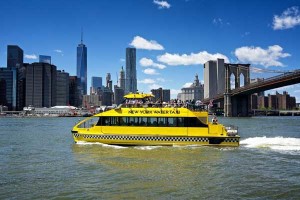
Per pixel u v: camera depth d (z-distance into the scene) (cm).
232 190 1706
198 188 1741
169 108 3134
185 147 3059
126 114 3200
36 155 2866
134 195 1633
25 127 8306
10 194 1655
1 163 2470
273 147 3059
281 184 1814
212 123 3203
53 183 1850
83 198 1593
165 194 1645
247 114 17862
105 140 3231
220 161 2436
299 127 7488
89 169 2200
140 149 2983
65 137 4769
